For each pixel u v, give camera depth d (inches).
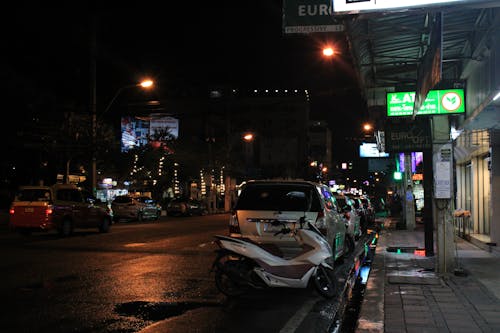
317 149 4308.6
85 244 671.1
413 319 272.5
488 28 315.6
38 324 270.4
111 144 1217.4
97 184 1619.1
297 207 394.6
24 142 1146.0
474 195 679.7
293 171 3142.2
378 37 352.8
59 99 1186.6
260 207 398.0
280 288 385.1
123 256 544.1
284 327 273.3
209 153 2097.7
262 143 3218.5
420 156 1489.9
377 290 351.3
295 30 349.4
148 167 1860.2
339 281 421.7
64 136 1129.4
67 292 352.8
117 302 325.1
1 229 992.9
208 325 275.1
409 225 1004.6
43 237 793.6
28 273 429.4
